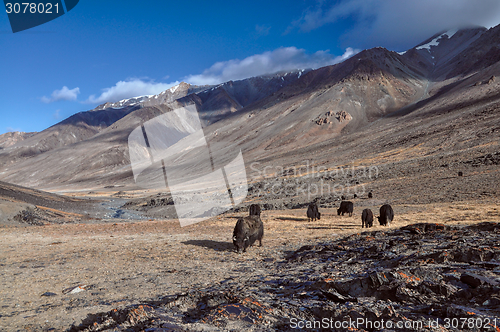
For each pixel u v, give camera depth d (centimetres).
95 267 847
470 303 360
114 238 1519
